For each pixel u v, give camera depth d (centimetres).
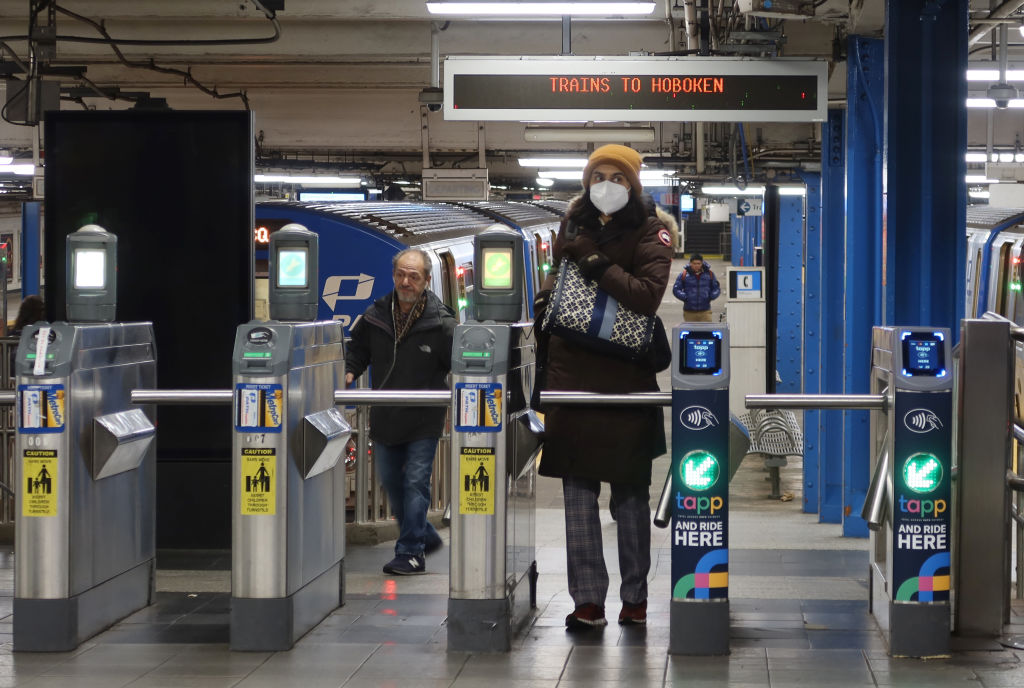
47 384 614
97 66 2209
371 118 2523
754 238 3244
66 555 618
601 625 661
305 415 638
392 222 1345
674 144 2231
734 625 669
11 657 610
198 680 570
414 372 847
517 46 1867
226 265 902
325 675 577
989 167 2067
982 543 630
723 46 1185
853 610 707
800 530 1164
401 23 1872
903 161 895
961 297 894
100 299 648
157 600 735
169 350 906
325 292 1277
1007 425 627
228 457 901
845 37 1160
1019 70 1491
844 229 1271
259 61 1967
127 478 686
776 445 1439
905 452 597
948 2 891
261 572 618
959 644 622
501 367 601
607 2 1234
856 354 1123
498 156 2598
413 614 698
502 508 607
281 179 2767
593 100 1202
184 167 898
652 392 633
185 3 1633
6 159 2503
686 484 602
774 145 1945
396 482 867
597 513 663
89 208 902
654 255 642
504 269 612
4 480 998
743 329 1927
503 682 563
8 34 1897
